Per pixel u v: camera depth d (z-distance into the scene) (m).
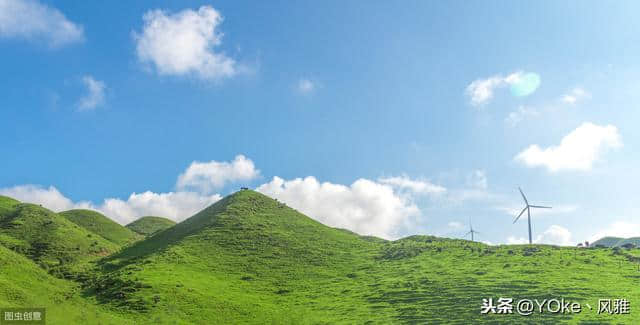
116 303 97.88
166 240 172.00
